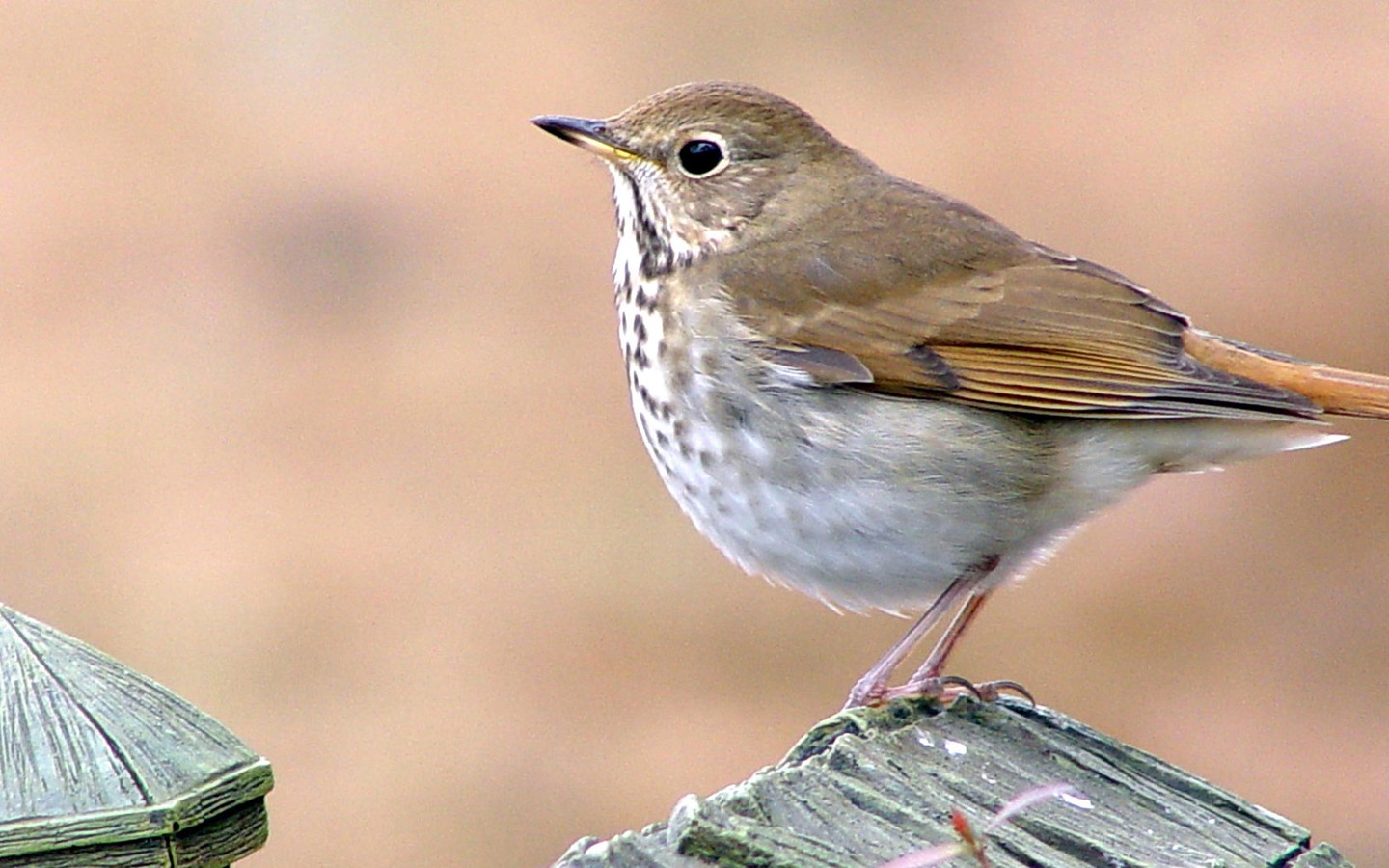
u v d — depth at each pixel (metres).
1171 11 23.08
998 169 20.00
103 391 17.23
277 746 13.27
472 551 15.05
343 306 18.31
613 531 15.19
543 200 20.08
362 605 14.52
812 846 4.54
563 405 16.78
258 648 14.13
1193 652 14.05
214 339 18.02
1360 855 12.56
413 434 16.39
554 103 21.91
